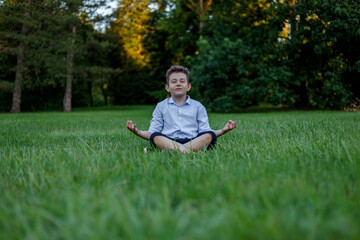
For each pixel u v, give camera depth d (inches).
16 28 682.8
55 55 684.7
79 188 54.7
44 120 331.0
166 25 831.1
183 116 119.0
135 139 149.2
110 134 171.2
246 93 479.2
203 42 532.7
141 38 1021.2
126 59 1082.7
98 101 1219.2
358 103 494.6
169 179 58.2
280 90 482.9
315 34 439.2
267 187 49.7
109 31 949.2
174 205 48.1
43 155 96.3
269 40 483.5
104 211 41.5
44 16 639.8
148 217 39.5
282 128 170.9
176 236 34.3
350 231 33.6
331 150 88.1
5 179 67.4
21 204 47.8
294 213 39.1
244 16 547.8
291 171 62.4
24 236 38.5
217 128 194.5
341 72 462.0
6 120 334.0
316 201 42.3
